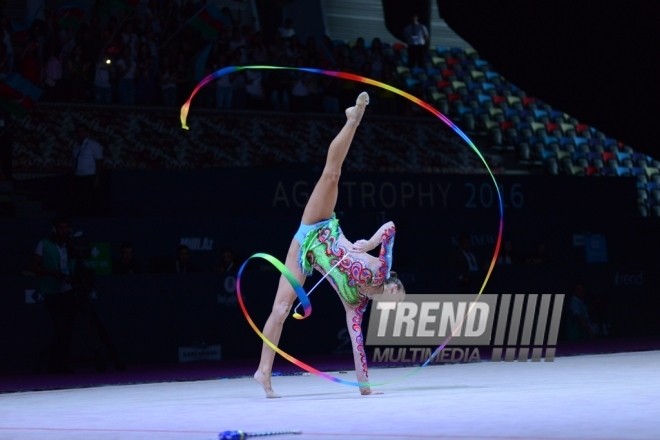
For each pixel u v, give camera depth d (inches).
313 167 669.3
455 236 614.2
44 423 213.5
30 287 486.3
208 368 454.3
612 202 711.1
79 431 193.3
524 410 200.8
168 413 225.3
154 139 671.1
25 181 623.5
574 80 839.1
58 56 647.1
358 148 740.7
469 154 799.7
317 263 266.1
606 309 621.9
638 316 636.1
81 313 464.4
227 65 705.6
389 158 753.6
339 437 166.1
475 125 846.5
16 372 478.0
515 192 670.5
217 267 540.4
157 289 510.9
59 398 295.6
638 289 638.5
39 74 620.7
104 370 464.8
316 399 252.7
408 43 877.8
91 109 655.1
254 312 534.6
